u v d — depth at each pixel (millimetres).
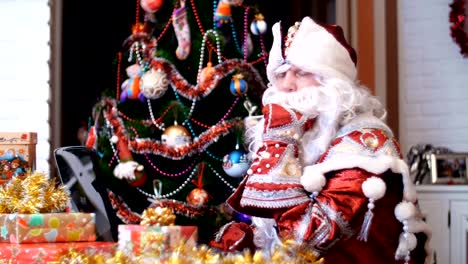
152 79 3227
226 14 3305
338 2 4023
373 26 3924
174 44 3361
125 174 3184
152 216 1486
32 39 3383
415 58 3852
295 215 1683
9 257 1465
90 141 3316
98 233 2027
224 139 3324
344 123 1835
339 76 1846
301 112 1811
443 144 3766
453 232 3344
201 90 3271
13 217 1574
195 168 3314
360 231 1710
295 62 1857
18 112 3348
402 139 3836
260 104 3377
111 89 3549
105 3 4441
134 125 3307
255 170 1746
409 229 1751
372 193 1674
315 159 1805
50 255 1450
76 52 4309
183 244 1330
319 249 1656
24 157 2076
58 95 3598
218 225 3246
